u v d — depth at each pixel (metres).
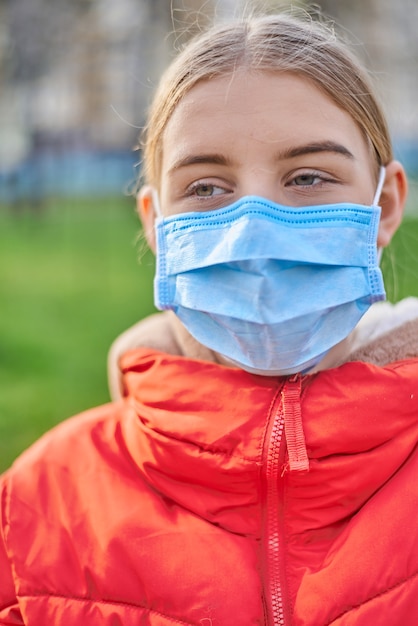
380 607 1.42
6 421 3.90
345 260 1.55
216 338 1.59
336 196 1.56
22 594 1.57
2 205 11.09
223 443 1.51
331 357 1.66
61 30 10.05
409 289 2.37
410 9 8.57
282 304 1.50
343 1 8.52
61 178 11.14
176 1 2.58
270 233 1.47
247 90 1.51
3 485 1.71
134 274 7.69
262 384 1.55
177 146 1.57
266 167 1.51
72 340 5.46
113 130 10.95
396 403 1.52
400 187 1.76
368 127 1.63
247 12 1.98
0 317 6.08
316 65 1.54
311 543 1.52
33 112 10.91
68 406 4.13
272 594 1.49
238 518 1.54
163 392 1.59
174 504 1.60
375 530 1.48
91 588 1.54
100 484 1.65
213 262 1.52
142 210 1.85
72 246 9.20
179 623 1.47
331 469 1.49
